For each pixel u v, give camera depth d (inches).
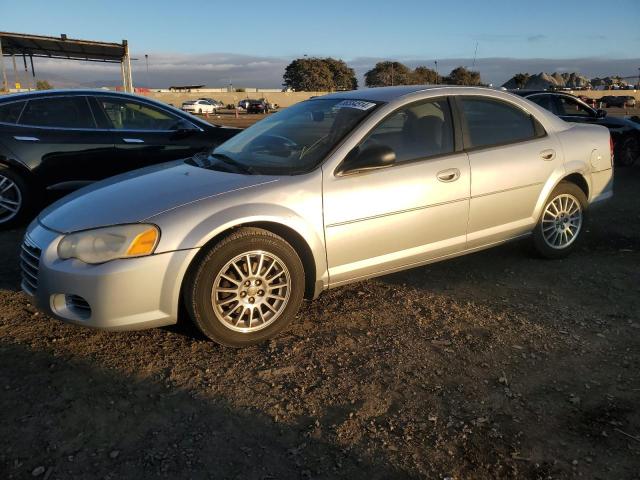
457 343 131.6
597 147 190.7
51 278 118.0
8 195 225.5
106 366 120.0
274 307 130.6
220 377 116.5
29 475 86.7
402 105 151.6
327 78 3284.9
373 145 140.7
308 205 132.1
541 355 125.7
